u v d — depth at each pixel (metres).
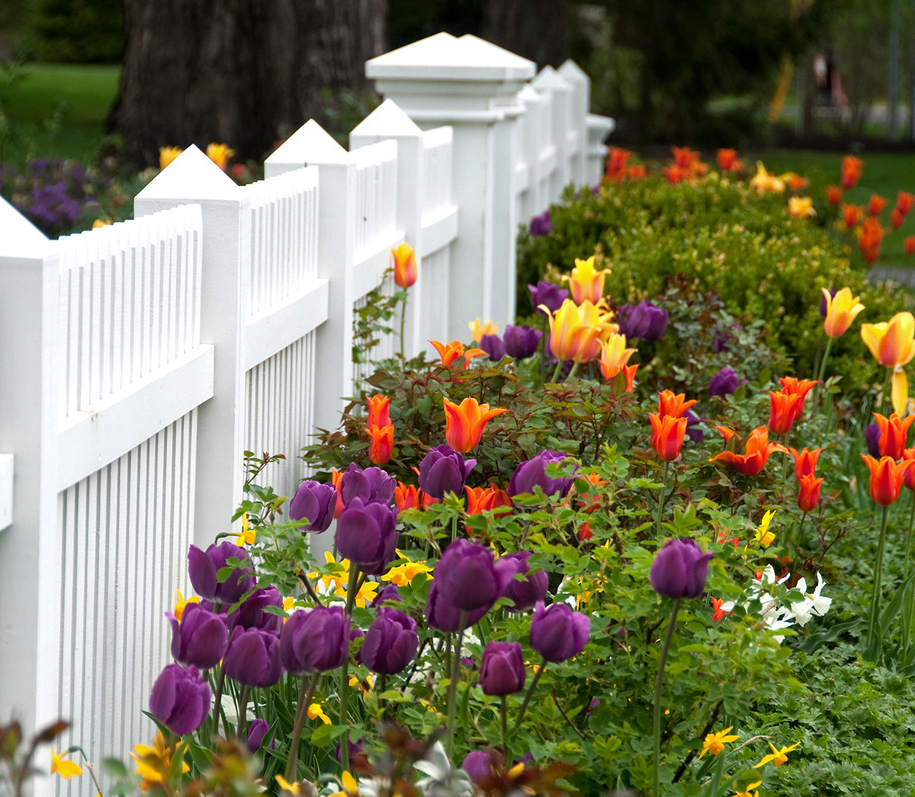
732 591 2.14
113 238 2.30
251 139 11.70
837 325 4.41
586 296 4.30
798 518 3.60
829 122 39.91
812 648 3.58
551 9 20.86
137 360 2.46
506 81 5.79
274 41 11.49
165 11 11.60
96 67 36.62
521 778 1.43
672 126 27.81
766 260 6.65
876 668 3.37
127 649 2.47
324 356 3.87
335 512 2.57
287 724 2.39
